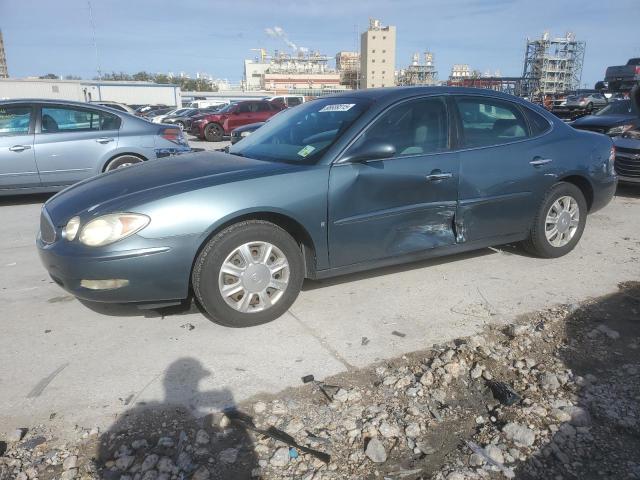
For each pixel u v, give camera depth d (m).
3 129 7.19
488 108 4.30
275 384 2.82
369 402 2.67
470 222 4.14
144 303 3.23
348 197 3.54
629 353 3.13
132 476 2.18
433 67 125.56
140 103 57.16
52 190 7.53
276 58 139.50
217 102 50.56
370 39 123.00
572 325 3.48
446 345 3.22
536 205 4.48
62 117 7.50
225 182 3.24
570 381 2.85
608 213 6.80
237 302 3.37
